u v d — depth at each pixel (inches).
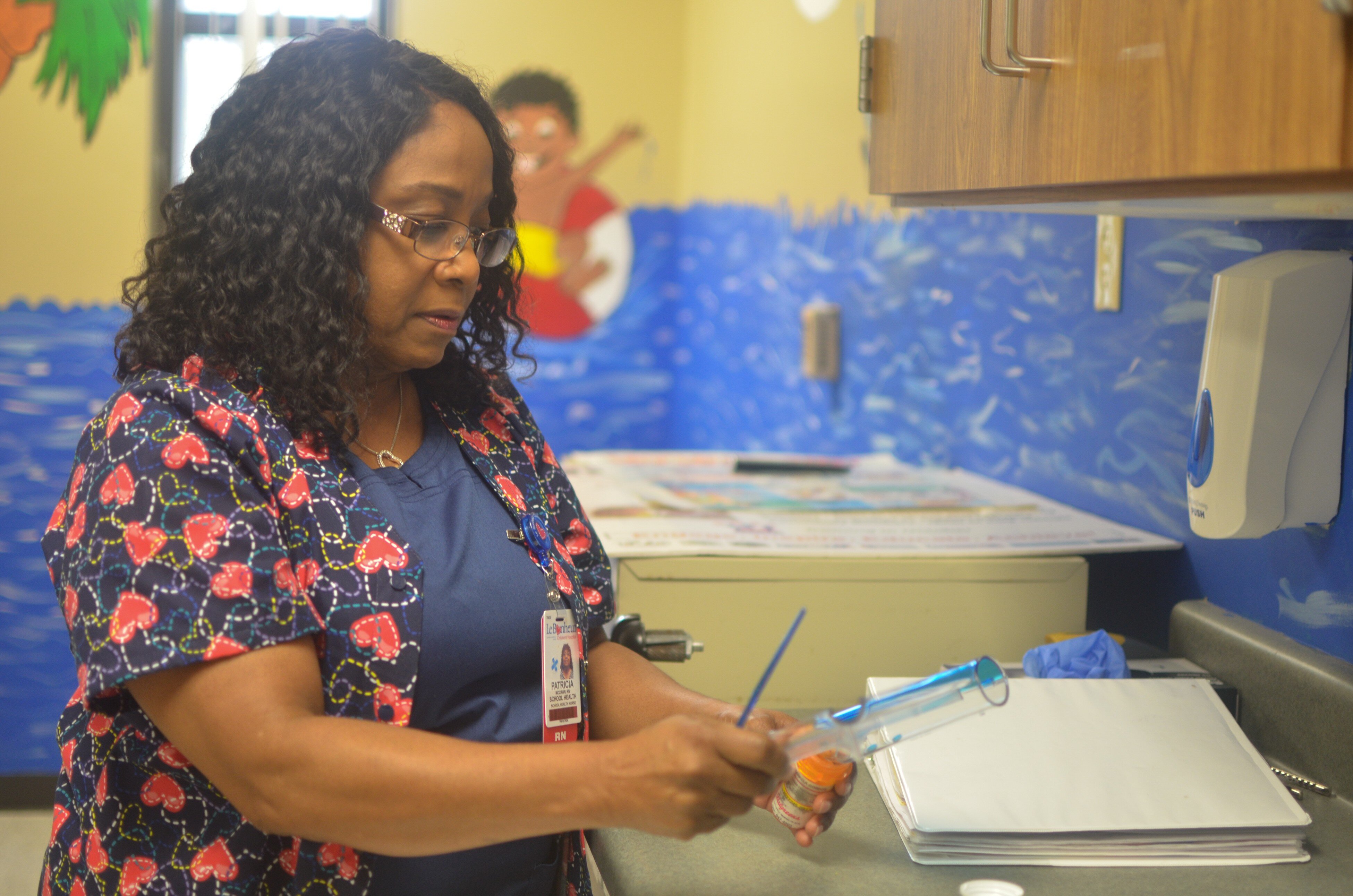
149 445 31.1
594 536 45.1
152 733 32.1
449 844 28.8
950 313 89.0
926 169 44.4
